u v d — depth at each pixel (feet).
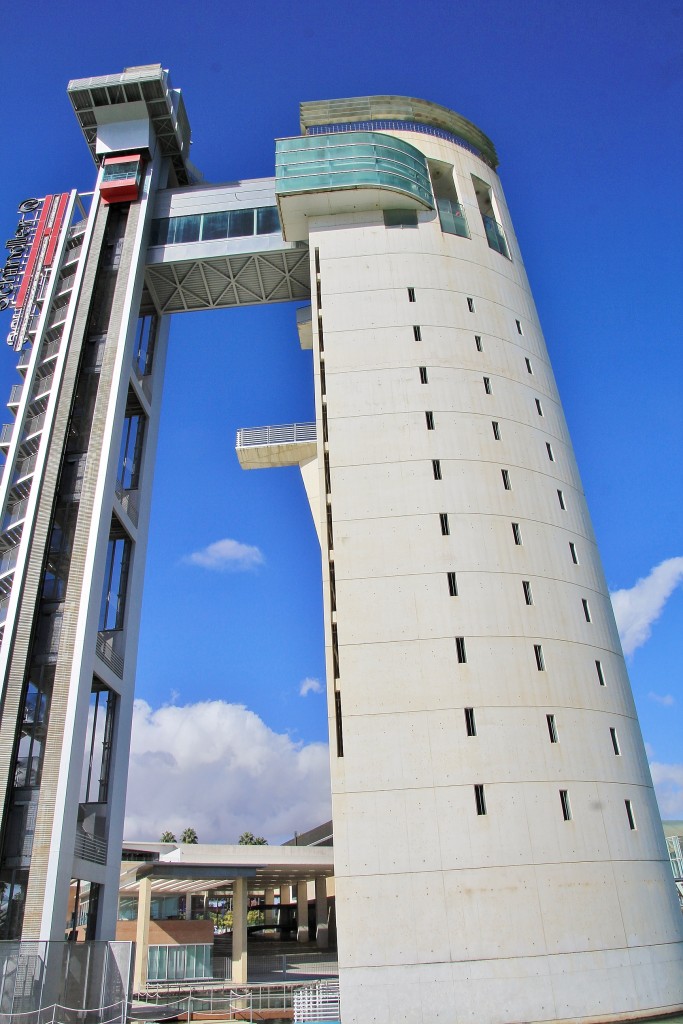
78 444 116.16
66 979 81.20
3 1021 75.20
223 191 144.56
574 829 90.68
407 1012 79.66
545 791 91.71
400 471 109.91
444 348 120.98
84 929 98.37
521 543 108.17
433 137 148.46
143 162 144.66
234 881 137.28
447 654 97.66
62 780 89.86
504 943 83.10
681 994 87.86
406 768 91.04
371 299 124.36
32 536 106.22
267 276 142.92
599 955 84.79
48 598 104.73
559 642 102.78
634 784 98.78
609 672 106.01
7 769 90.99
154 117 147.23
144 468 132.16
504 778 91.25
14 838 88.94
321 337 122.83
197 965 133.39
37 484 109.60
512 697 96.32
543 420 122.93
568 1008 81.41
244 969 129.90
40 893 83.92
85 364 122.42
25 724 95.61
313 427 134.00
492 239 139.23
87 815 103.30
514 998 80.79
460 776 90.68
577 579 110.32
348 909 84.28
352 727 93.40
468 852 86.84
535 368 128.16
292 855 157.58
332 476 109.70
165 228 141.38
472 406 116.78
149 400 138.72
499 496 110.32
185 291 146.51
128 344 123.44
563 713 97.76
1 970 78.23
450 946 82.53
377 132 138.00
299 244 136.77
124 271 129.39
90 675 99.55
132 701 116.16
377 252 129.18
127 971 82.23
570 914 85.87
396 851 86.84
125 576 122.11
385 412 114.52
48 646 100.89
